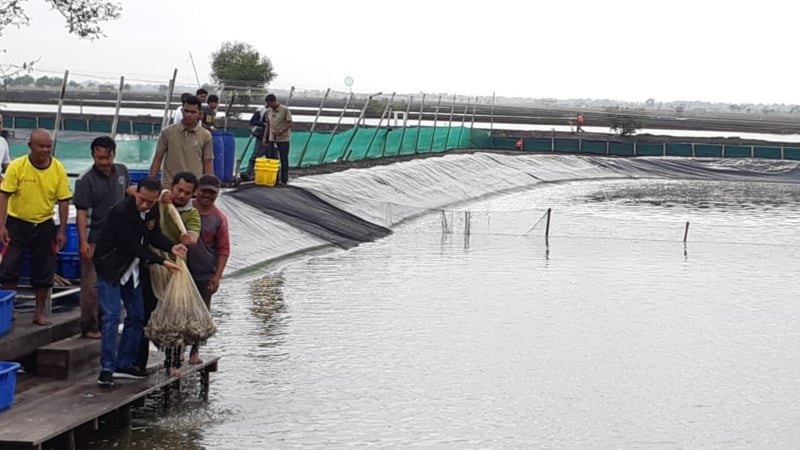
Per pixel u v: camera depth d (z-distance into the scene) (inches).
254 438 382.6
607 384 471.8
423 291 696.4
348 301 653.3
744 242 1026.1
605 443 389.4
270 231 858.1
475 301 663.8
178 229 392.8
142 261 393.4
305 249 868.6
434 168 1514.5
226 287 690.2
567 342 553.3
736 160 2103.8
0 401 348.5
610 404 440.8
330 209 1019.3
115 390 381.7
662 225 1157.1
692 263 864.9
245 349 518.0
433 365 497.0
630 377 485.1
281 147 1005.2
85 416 349.7
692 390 465.4
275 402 428.8
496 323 597.0
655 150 2165.4
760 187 1822.1
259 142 1014.4
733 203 1481.3
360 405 428.8
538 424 410.6
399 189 1296.8
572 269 813.9
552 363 507.5
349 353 516.4
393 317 606.5
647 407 437.4
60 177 400.2
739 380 484.1
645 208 1373.0
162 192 388.5
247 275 740.0
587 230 1099.9
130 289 387.5
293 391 446.0
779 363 518.3
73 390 380.8
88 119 1803.6
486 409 428.8
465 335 563.8
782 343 563.5
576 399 446.6
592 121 3213.6
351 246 928.3
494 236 1041.5
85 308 409.7
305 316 603.2
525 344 546.3
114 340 385.4
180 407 416.5
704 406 441.1
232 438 381.1
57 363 395.5
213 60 2447.1
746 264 865.5
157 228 389.7
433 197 1375.5
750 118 4869.6
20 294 441.4
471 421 412.2
